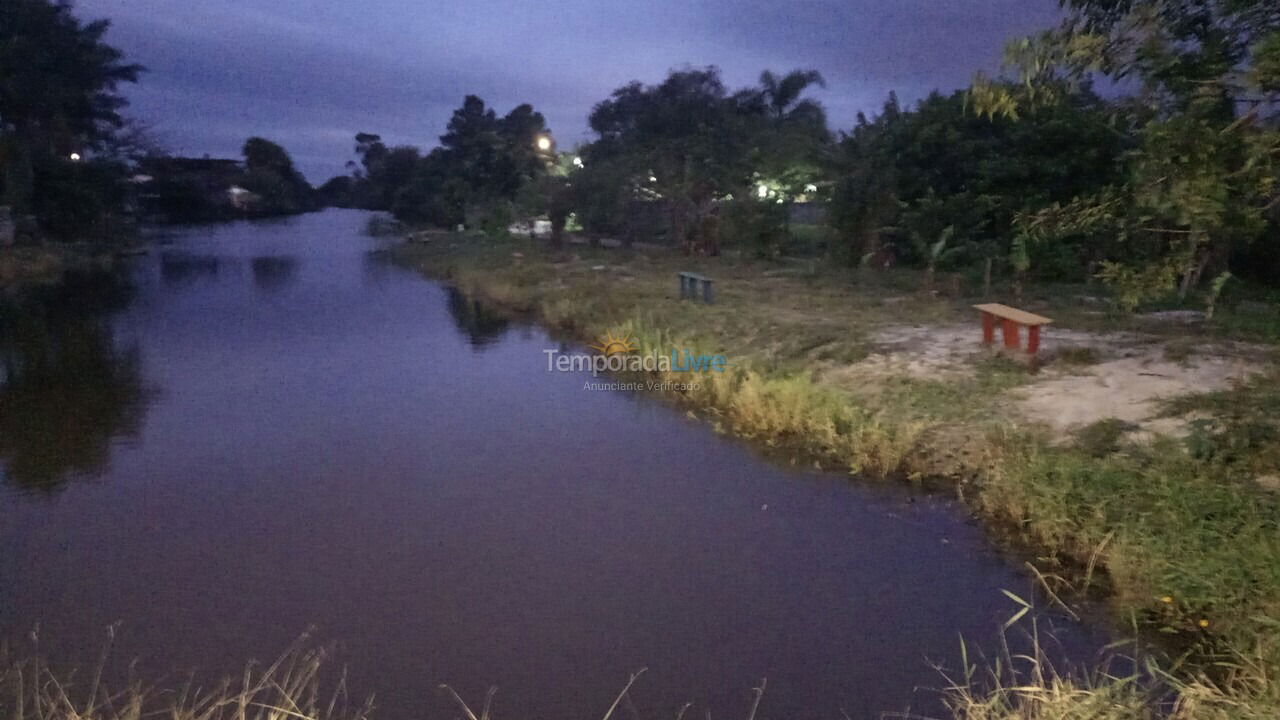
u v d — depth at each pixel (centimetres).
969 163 1817
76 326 1734
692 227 2636
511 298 1900
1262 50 365
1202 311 1227
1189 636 487
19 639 520
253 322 1762
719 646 502
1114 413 764
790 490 747
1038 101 500
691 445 884
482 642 509
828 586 571
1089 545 579
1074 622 517
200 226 6162
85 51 4019
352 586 584
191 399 1110
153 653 502
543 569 604
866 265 1923
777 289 1714
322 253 3741
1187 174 392
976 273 1602
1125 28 436
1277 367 820
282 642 513
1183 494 577
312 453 877
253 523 696
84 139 4272
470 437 925
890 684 462
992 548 621
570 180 2966
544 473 805
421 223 5272
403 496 752
